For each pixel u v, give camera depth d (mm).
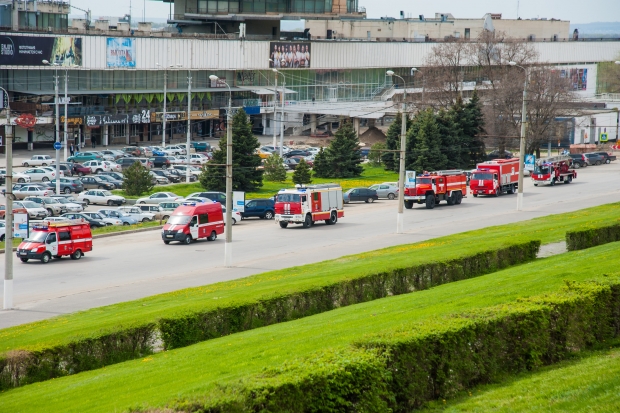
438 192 111312
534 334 29594
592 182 134875
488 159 161125
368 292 48844
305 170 135625
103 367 37812
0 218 102125
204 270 70875
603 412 23219
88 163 147500
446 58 195375
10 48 159500
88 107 175375
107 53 177750
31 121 154000
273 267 71062
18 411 30062
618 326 32719
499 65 185250
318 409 23609
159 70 192125
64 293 61875
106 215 104750
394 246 74250
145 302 52531
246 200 108625
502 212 103125
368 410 24469
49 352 37188
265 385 22969
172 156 158250
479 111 154625
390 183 129000
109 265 74562
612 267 43000
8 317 53688
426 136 149375
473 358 27953
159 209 108250
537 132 161500
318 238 88438
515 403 25391
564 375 27828
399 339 26297
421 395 26297
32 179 134875
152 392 28953
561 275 42531
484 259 54812
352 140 147750
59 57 168750
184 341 40969
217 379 28375
